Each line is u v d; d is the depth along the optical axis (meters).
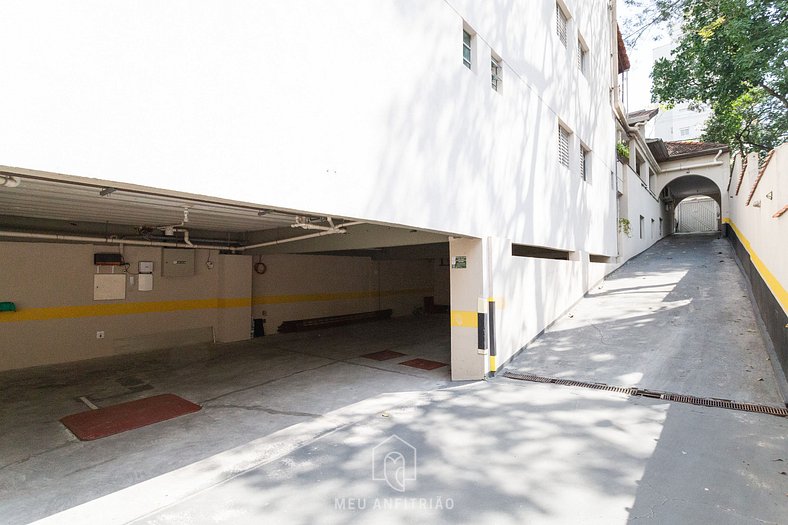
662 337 7.43
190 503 3.21
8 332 7.63
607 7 14.70
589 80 12.16
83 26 2.36
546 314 8.77
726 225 21.16
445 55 5.67
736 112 16.64
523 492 3.23
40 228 7.80
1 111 2.06
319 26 3.84
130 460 4.04
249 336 10.82
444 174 5.63
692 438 4.11
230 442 4.41
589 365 6.64
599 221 13.07
